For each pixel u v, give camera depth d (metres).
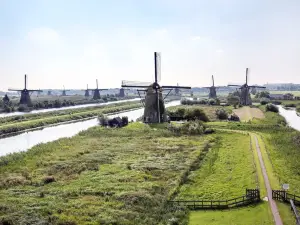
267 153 43.81
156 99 76.25
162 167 40.22
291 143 49.88
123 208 27.72
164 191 32.03
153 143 55.12
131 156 46.31
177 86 80.00
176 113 83.50
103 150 50.19
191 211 27.48
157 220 25.53
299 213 24.23
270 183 31.55
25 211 26.55
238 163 40.75
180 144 53.88
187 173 37.72
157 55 76.31
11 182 34.34
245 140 54.78
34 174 37.62
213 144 53.66
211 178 35.91
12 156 45.22
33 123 83.38
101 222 24.66
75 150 50.19
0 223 24.25
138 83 78.06
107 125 76.44
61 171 38.94
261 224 22.86
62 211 26.73
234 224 23.61
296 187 30.62
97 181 35.06
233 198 29.11
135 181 34.97
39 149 50.44
